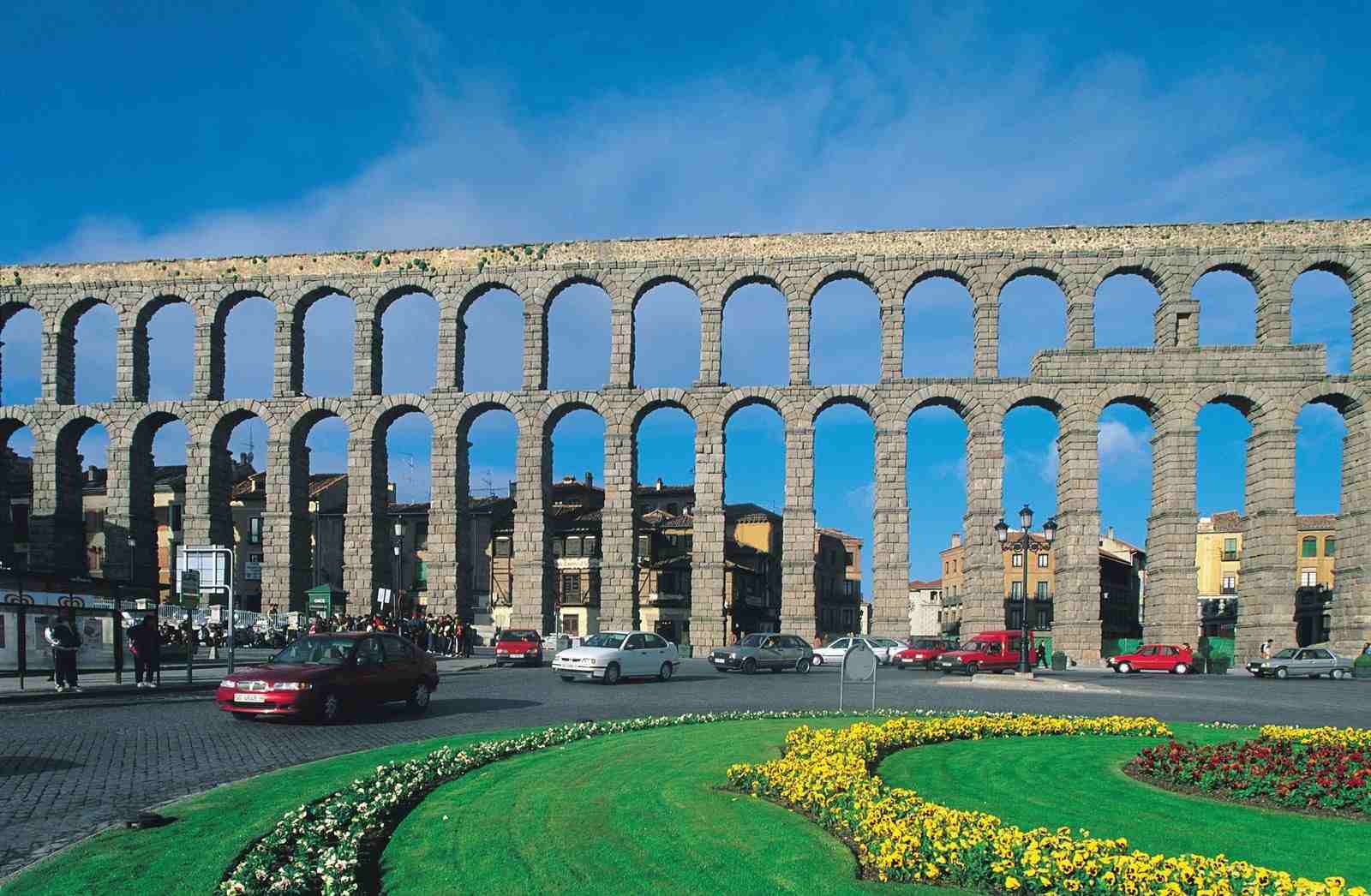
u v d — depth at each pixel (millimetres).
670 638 86062
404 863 11039
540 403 63125
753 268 62688
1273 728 21031
